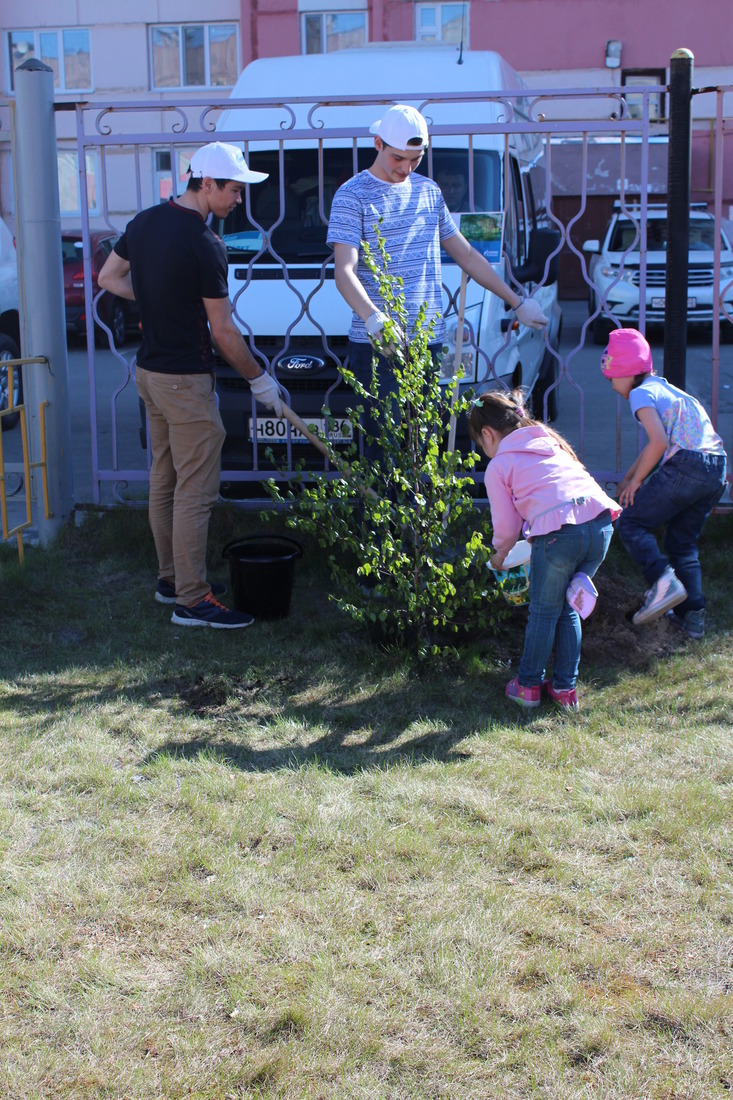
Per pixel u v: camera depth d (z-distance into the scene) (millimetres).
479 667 4375
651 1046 2393
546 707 4109
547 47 20469
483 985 2582
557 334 9812
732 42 20125
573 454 4094
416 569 4355
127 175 20078
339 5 20531
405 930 2789
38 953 2707
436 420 4324
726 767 3602
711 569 5512
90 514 6125
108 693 4246
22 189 5793
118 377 12750
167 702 4168
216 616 4891
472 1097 2266
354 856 3104
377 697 4191
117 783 3506
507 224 6555
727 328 14938
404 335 4250
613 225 15469
